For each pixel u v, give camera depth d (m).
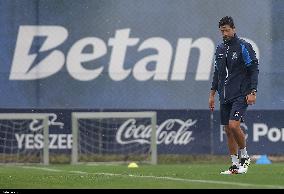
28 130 49.47
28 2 49.66
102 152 50.19
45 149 48.81
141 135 50.22
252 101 33.38
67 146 49.75
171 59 50.38
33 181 30.78
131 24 50.16
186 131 50.16
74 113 48.84
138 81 50.19
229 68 33.72
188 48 50.41
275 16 50.88
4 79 49.44
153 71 50.22
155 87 50.19
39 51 49.75
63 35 49.91
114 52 50.12
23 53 49.59
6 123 49.41
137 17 50.19
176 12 50.41
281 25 50.91
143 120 50.16
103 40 50.09
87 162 49.66
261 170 38.38
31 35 49.69
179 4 50.41
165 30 50.34
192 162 49.81
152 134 49.06
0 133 49.34
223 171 37.88
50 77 49.75
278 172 35.97
